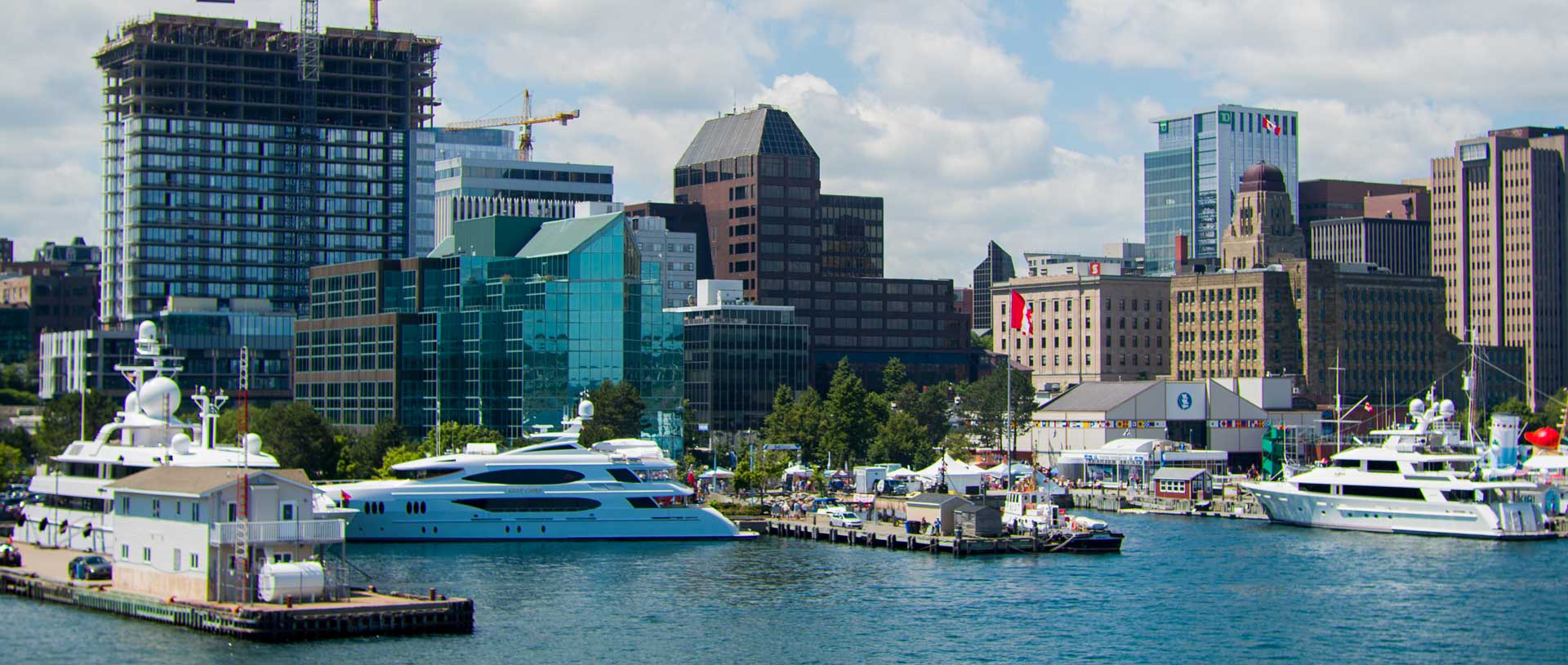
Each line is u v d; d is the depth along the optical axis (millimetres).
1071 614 156250
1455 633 147750
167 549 142250
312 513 141625
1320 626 150875
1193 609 159250
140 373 178250
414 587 168500
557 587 169500
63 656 126625
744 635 144750
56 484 176250
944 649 139625
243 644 130625
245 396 146000
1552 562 192625
